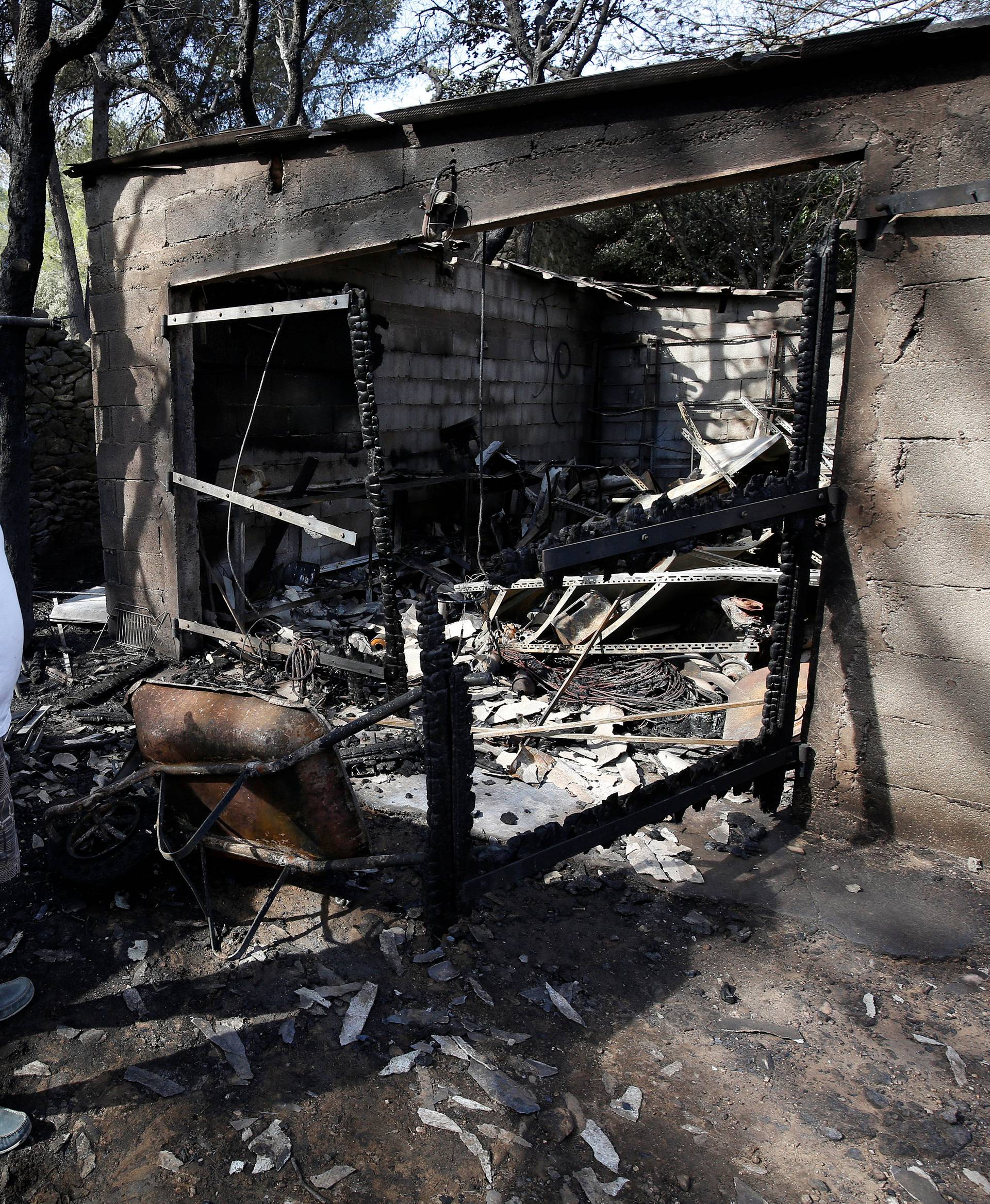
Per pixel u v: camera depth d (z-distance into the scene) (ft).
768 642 17.80
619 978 9.10
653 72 10.97
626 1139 7.04
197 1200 6.45
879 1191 6.57
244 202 16.10
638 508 9.31
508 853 9.32
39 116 17.94
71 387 27.17
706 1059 7.95
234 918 10.19
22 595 19.52
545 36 38.50
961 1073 7.77
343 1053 7.98
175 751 10.17
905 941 9.61
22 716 16.17
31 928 9.94
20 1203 6.42
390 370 27.53
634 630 19.35
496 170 12.95
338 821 9.47
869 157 10.15
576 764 14.39
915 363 10.33
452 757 8.73
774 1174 6.72
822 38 9.70
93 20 17.01
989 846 10.81
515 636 19.27
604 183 12.09
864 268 10.50
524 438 35.99
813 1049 8.09
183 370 18.52
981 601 10.33
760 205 51.06
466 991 8.85
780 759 11.82
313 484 25.16
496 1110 7.31
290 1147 6.92
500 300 32.94
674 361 38.70
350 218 14.73
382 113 13.32
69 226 38.04
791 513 10.61
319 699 16.69
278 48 37.70
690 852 11.53
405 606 23.45
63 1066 7.82
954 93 9.51
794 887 10.71
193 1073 7.74
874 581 11.03
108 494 20.44
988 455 10.02
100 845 11.09
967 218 9.75
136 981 9.03
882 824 11.51
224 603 21.44
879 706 11.24
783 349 36.24
